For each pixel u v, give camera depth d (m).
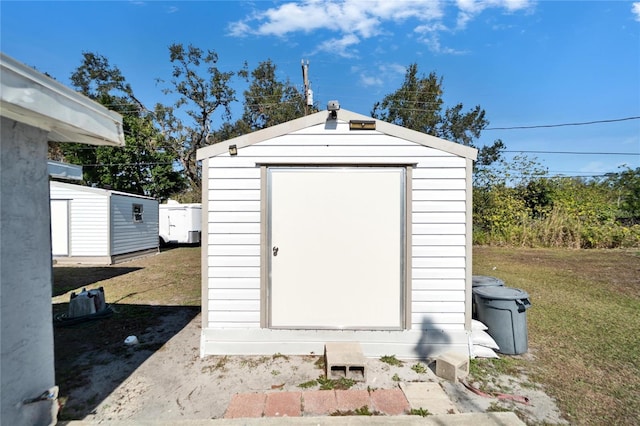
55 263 10.71
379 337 3.62
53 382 2.43
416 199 3.64
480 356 3.59
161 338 4.20
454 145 3.61
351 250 3.65
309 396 2.81
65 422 2.43
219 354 3.65
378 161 3.64
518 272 8.32
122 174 19.89
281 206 3.66
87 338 4.21
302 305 3.66
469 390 2.95
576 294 6.27
